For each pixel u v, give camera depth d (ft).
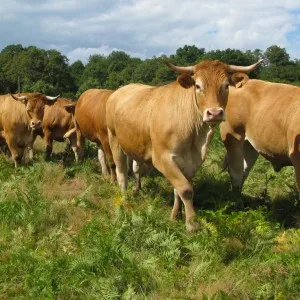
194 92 21.93
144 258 19.49
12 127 39.27
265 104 25.23
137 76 207.72
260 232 20.65
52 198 28.17
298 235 21.31
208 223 20.89
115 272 18.04
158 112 23.32
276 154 25.09
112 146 29.73
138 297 16.80
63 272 18.54
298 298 15.84
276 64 251.60
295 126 23.25
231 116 26.91
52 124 45.27
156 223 21.99
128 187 31.53
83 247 20.70
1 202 25.95
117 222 22.94
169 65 22.09
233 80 21.83
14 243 21.89
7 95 41.39
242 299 16.37
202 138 22.80
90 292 17.39
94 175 34.76
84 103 36.17
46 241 21.99
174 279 17.81
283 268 17.53
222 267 18.80
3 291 17.90
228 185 29.27
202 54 199.72
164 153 23.08
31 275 18.42
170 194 29.55
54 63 270.87
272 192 29.07
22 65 265.95
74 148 43.70
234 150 27.40
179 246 20.16
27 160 42.19
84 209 26.45
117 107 27.22
